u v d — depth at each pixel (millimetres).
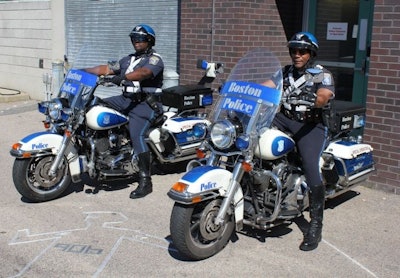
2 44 13312
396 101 6008
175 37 9102
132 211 5477
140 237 4816
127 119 5926
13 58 13047
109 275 4094
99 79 5613
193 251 4238
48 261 4320
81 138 5711
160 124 6328
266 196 4512
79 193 6004
